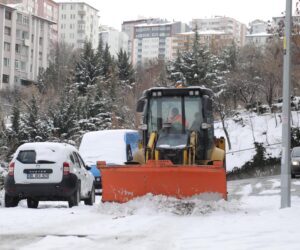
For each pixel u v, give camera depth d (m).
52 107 38.44
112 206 11.42
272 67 45.44
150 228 9.16
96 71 50.25
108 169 11.82
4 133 31.47
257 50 60.28
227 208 11.22
